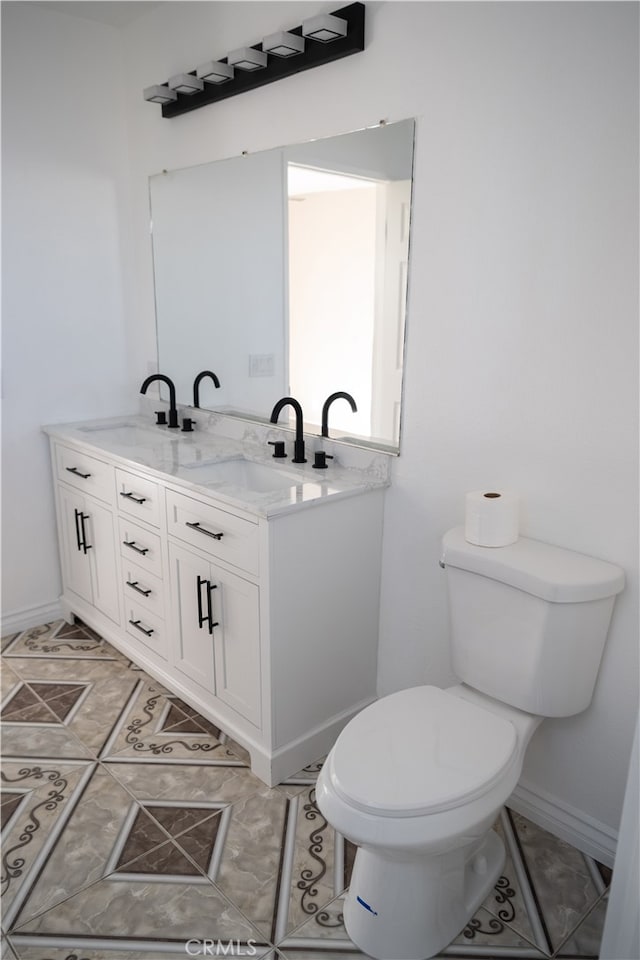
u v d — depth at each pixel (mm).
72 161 2861
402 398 2109
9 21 2590
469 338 1902
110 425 3070
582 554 1752
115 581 2738
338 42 2012
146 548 2486
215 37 2461
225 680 2230
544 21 1610
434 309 1972
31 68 2678
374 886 1564
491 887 1748
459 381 1951
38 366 2928
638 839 1317
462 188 1842
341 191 2152
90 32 2814
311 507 1997
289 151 2297
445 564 1823
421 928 1564
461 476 1999
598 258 1609
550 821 1949
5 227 2727
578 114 1587
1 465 2908
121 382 3195
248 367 2621
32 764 2199
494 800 1482
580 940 1629
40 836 1908
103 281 3051
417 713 1696
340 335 2248
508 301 1796
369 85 2016
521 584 1654
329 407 2348
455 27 1782
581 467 1725
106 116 2928
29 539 3051
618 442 1647
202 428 2934
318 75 2152
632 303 1571
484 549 1775
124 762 2215
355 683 2338
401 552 2225
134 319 3188
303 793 2090
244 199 2488
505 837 1938
